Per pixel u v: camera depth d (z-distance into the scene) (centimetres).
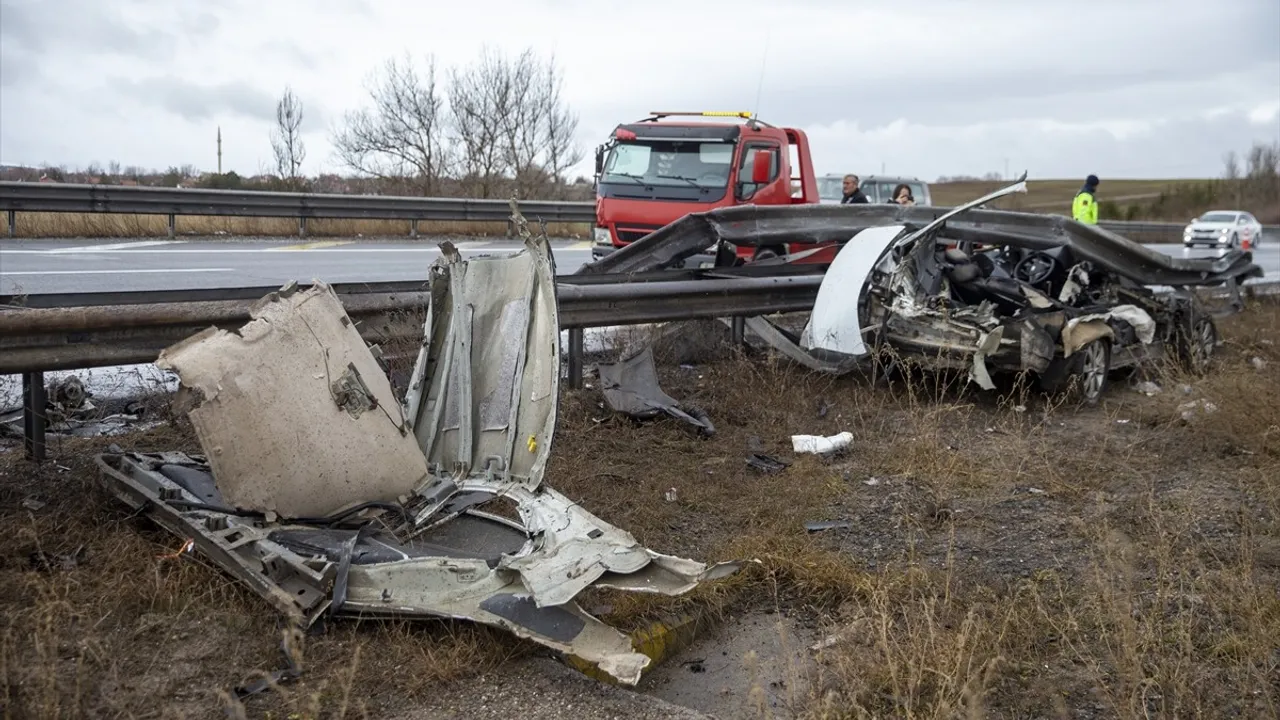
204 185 2222
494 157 2600
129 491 450
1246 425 684
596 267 882
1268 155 6053
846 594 442
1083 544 504
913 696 350
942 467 615
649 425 678
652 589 364
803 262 1035
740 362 803
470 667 352
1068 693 363
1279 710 349
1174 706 349
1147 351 897
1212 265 1094
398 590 375
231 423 395
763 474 604
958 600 430
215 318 514
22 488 475
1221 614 419
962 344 738
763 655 401
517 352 477
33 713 301
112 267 1188
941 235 852
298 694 331
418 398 500
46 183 1454
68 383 592
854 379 819
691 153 1314
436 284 505
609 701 343
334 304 451
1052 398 805
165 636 360
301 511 416
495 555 409
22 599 373
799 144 1453
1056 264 878
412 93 2525
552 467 563
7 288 949
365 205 1842
